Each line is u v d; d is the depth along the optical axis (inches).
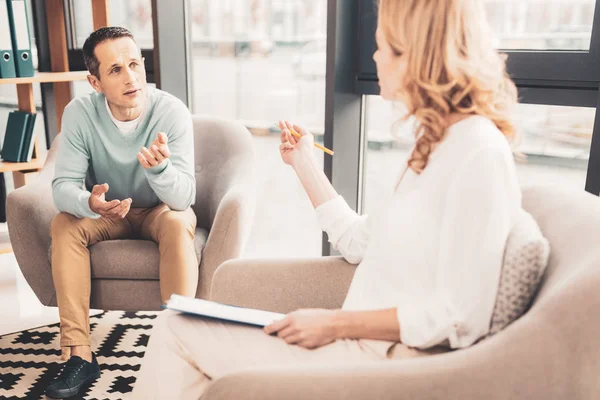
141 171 84.0
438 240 43.5
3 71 114.3
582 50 75.5
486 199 40.8
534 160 86.6
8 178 137.4
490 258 40.2
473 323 40.6
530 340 35.8
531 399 35.8
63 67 129.8
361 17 90.2
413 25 43.3
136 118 83.8
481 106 44.5
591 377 35.2
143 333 95.7
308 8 108.9
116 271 80.9
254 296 55.7
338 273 55.2
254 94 120.3
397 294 45.3
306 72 112.1
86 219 81.0
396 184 50.0
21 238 84.4
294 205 121.8
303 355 44.6
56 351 90.1
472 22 43.1
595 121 68.9
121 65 79.6
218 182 91.0
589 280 35.6
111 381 81.0
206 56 122.4
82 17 135.5
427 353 43.3
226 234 80.0
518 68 78.4
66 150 82.7
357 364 37.1
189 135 85.2
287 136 61.0
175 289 77.8
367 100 98.5
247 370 37.3
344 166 96.6
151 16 113.9
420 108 44.5
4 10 112.7
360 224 54.8
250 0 116.2
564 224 44.4
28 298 110.0
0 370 84.3
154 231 81.4
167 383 46.3
